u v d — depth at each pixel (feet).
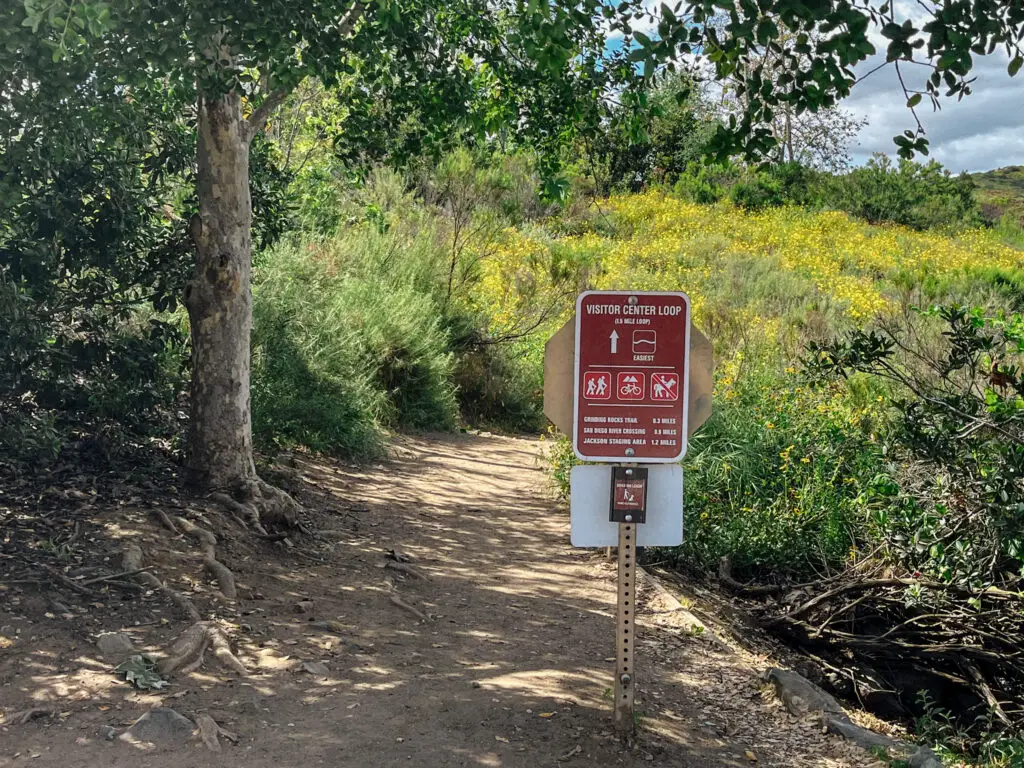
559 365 13.33
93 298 25.31
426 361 43.96
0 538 18.81
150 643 16.02
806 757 14.38
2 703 13.58
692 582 24.40
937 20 13.09
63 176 23.61
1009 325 21.16
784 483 27.02
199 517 21.48
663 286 63.98
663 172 112.16
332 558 22.35
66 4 14.82
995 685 21.56
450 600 20.49
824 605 23.30
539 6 15.65
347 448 33.58
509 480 34.40
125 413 24.70
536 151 30.53
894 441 22.18
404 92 27.40
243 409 23.65
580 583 22.59
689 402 13.17
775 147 15.38
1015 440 18.54
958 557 19.38
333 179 55.93
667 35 14.11
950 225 115.24
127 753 12.51
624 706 13.96
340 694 14.85
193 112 27.40
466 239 57.41
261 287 35.32
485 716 14.38
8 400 23.97
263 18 17.42
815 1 12.92
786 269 73.56
